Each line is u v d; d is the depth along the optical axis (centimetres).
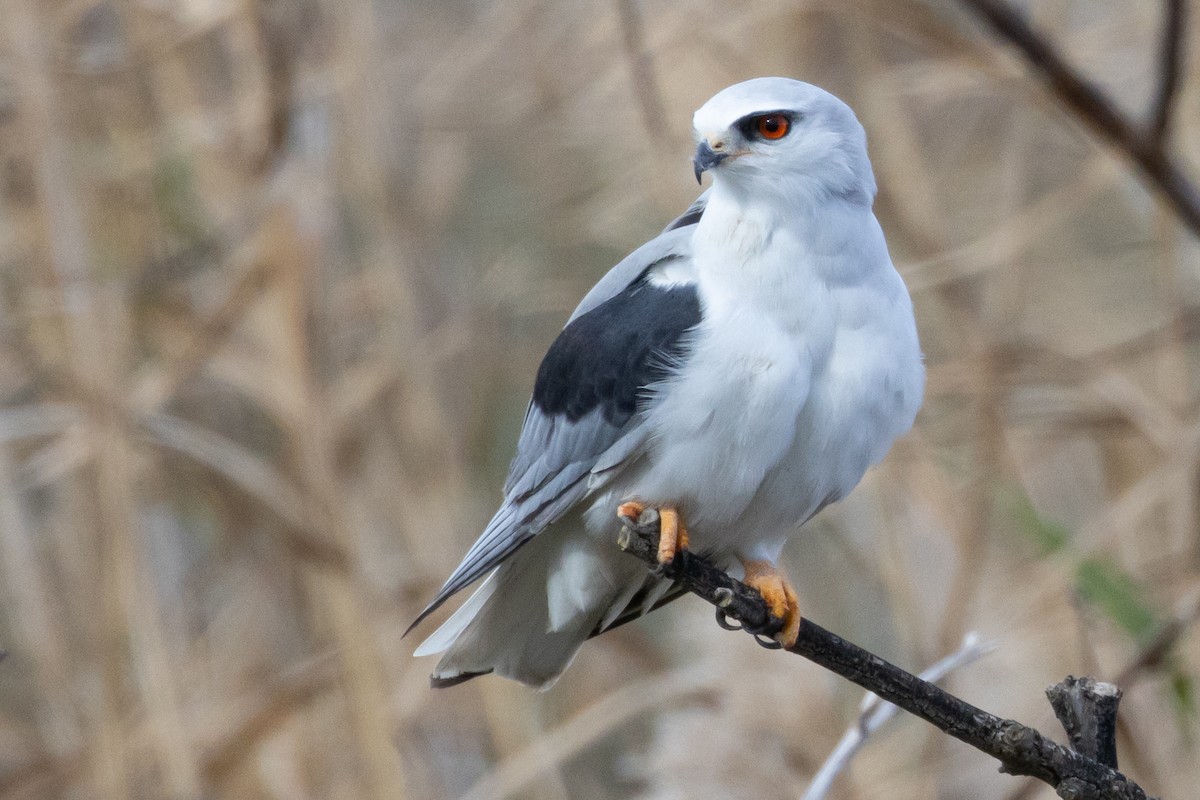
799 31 1160
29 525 1116
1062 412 1105
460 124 1281
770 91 633
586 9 1273
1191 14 1086
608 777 1117
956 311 1138
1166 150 883
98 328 1034
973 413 1126
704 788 895
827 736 931
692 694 952
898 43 1229
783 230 617
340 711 1065
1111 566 939
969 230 1238
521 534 645
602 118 1248
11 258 1105
